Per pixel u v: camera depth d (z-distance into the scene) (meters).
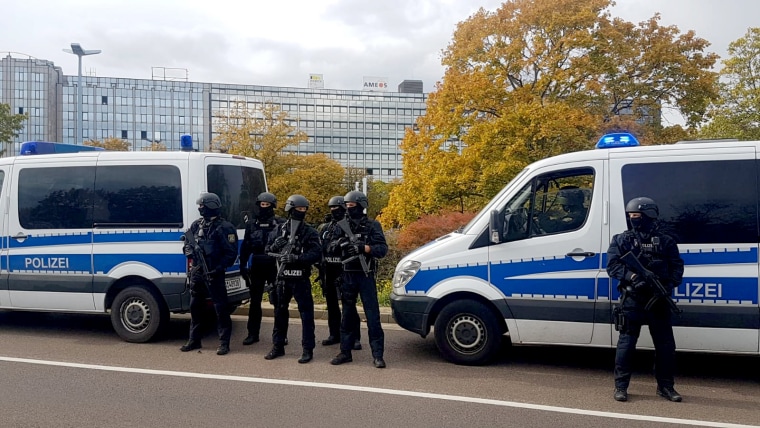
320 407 4.82
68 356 6.40
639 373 5.97
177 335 7.52
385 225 22.59
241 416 4.60
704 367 6.17
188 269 6.69
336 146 108.69
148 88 99.19
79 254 7.11
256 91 105.12
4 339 7.22
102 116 96.56
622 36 20.22
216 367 6.03
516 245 5.89
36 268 7.25
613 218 5.64
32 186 7.33
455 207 20.14
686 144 5.65
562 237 5.77
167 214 6.89
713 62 20.86
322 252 6.40
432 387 5.41
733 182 5.41
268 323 8.35
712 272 5.38
